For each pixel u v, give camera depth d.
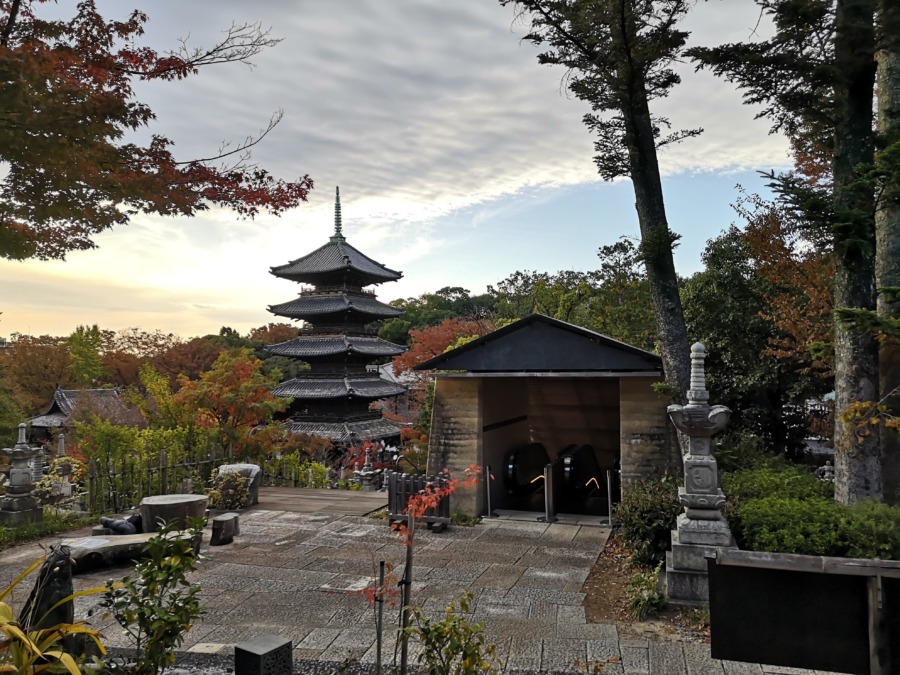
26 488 9.90
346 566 8.02
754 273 16.88
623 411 10.53
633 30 10.01
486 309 44.00
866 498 8.09
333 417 35.78
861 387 8.48
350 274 36.50
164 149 5.04
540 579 7.45
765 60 9.06
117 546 7.84
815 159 16.05
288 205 5.51
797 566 2.76
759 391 16.62
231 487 11.90
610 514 10.44
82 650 3.72
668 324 10.73
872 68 8.72
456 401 11.36
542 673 4.93
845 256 8.55
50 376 42.62
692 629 5.88
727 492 8.70
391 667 4.95
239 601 6.67
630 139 10.87
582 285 27.25
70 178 4.42
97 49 5.09
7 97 3.92
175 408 17.50
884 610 2.62
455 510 10.87
